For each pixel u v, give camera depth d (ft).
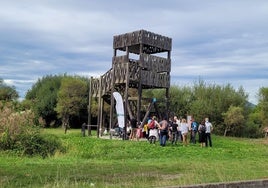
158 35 129.80
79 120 234.79
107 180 41.50
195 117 206.49
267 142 137.18
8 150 68.23
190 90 216.33
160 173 48.19
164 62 131.44
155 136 95.86
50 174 43.42
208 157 74.43
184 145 96.22
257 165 61.21
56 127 241.55
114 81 121.70
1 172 44.19
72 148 77.15
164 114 131.34
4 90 177.78
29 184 37.70
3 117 71.26
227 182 39.29
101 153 72.90
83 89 228.43
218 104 210.79
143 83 124.67
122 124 114.62
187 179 42.32
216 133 209.77
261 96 236.84
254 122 227.61
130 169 50.42
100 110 125.08
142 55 125.29
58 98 229.86
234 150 92.48
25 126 72.23
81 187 36.68
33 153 70.08
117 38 132.77
